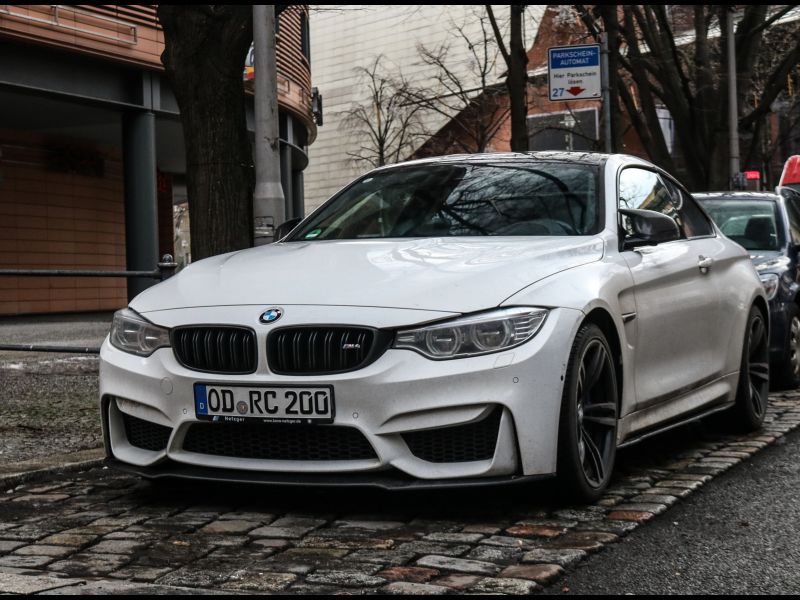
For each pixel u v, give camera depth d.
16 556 3.71
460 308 4.05
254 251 5.16
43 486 4.97
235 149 8.12
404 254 4.60
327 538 3.89
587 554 3.68
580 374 4.30
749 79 23.44
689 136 23.00
